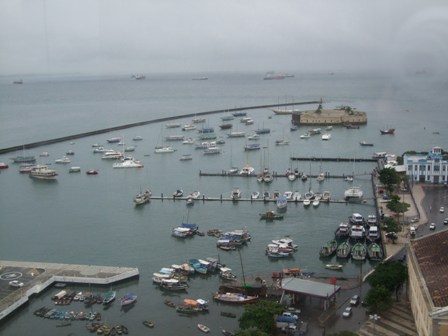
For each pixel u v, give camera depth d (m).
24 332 167.00
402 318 162.12
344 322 161.88
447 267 154.75
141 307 182.75
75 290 196.75
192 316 175.00
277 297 182.50
